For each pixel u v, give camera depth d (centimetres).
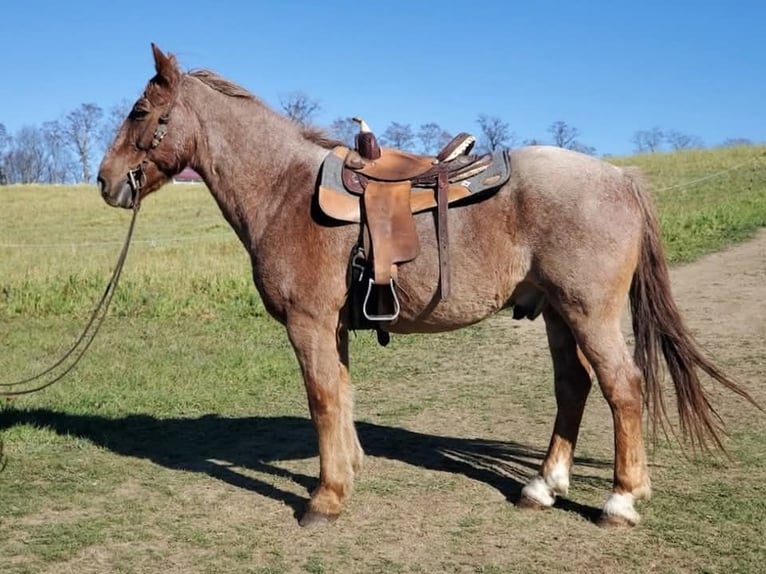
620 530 428
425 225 434
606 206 417
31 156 6397
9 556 412
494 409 711
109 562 405
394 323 452
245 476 538
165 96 470
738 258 1450
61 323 1146
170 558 410
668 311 432
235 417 698
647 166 3206
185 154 477
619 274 416
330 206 429
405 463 557
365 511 466
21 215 3089
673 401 697
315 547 420
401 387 805
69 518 464
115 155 477
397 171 440
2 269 1540
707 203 2108
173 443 619
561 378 468
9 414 686
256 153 463
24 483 523
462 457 571
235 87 474
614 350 419
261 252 452
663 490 483
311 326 441
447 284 427
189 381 818
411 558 403
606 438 606
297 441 625
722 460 537
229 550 418
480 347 980
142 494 504
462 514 459
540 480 467
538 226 420
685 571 381
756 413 650
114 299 1255
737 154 3275
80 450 597
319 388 443
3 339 1032
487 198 429
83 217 3000
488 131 4991
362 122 458
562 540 420
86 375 838
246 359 909
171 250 1908
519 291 444
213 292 1294
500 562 396
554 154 434
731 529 425
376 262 420
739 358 845
